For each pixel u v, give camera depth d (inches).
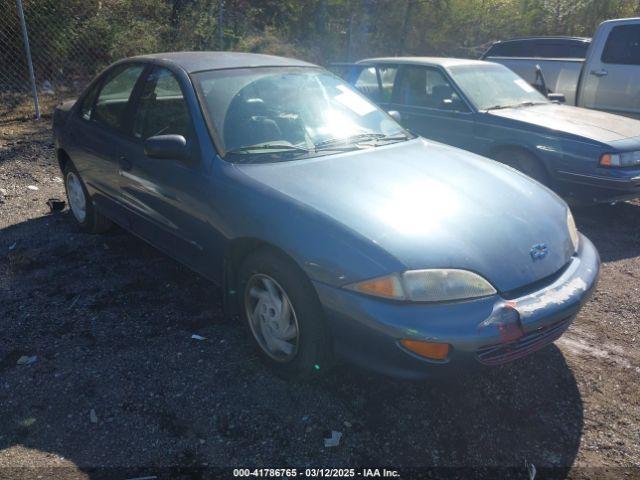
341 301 102.7
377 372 103.3
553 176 222.5
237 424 108.3
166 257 180.4
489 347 100.3
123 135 163.6
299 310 110.6
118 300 153.2
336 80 168.6
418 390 118.6
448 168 136.6
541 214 122.9
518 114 239.1
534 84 343.9
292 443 103.9
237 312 134.5
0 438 104.5
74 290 158.6
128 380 120.3
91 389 117.4
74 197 203.5
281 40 536.4
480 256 105.3
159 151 131.1
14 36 375.2
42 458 99.9
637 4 625.9
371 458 101.0
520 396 118.0
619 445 105.8
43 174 267.0
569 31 620.4
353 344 104.3
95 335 136.6
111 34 406.6
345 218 108.3
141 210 158.6
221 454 101.2
